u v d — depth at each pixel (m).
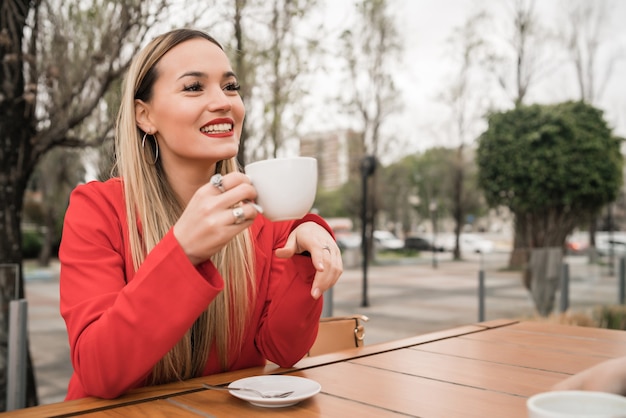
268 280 1.63
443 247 38.06
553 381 1.30
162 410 1.08
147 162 1.49
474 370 1.40
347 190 31.02
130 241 1.41
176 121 1.37
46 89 3.66
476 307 10.80
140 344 1.05
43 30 3.62
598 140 11.96
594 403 0.74
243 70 4.10
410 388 1.23
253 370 1.41
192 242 1.03
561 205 12.25
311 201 1.02
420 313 10.08
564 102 12.62
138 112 1.46
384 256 33.59
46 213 25.19
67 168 19.19
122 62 3.51
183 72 1.37
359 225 40.19
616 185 12.16
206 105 1.36
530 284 7.43
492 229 58.22
